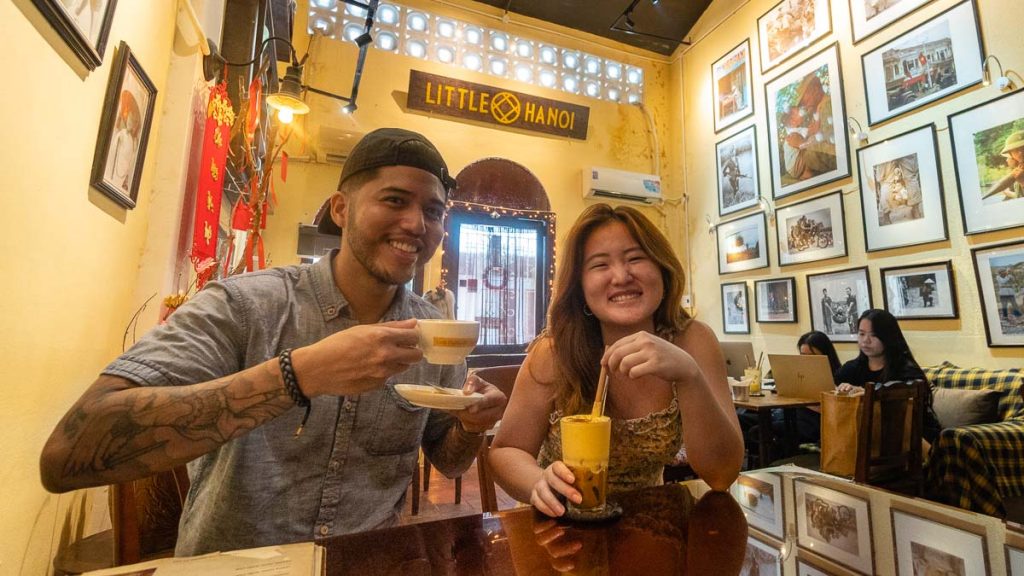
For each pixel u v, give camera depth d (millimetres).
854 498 928
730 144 5090
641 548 698
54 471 608
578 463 810
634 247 1141
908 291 3385
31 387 1144
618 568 631
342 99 3965
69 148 1222
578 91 5574
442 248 4492
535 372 1261
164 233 1914
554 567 633
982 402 2713
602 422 819
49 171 1135
